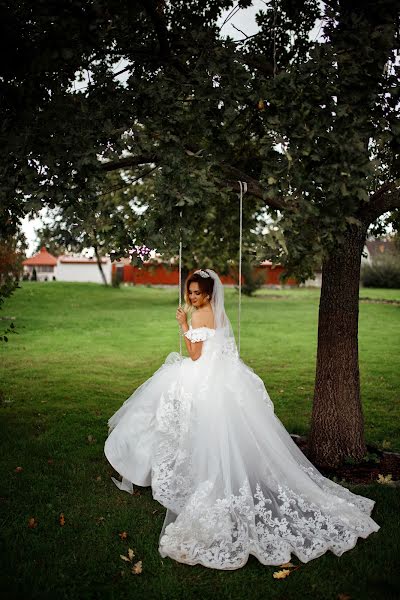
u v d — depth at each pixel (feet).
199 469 11.73
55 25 11.03
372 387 27.32
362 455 16.16
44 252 180.24
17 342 41.60
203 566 10.38
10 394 24.80
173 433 12.99
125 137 11.15
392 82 11.20
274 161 10.67
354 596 9.49
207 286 13.30
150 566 10.34
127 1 12.29
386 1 11.90
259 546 10.77
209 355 12.87
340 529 11.43
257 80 11.51
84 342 42.09
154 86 11.41
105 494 13.58
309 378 29.58
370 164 9.96
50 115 11.13
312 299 90.38
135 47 13.67
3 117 11.55
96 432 18.89
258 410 12.82
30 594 9.39
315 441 16.38
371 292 106.52
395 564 10.46
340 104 10.77
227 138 12.19
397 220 18.90
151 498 13.37
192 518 10.98
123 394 25.29
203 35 12.35
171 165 10.93
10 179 10.53
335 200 10.26
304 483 12.17
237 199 19.69
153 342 42.37
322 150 10.38
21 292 87.40
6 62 11.81
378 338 45.27
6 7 11.41
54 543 11.03
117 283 112.68
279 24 16.39
